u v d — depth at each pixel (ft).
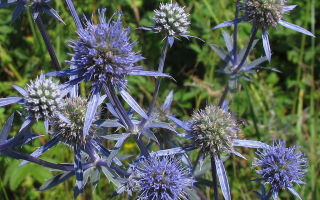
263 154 0.74
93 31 0.67
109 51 0.66
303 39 1.07
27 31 1.02
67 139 0.72
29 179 0.95
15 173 0.88
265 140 1.00
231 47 0.91
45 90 0.67
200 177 0.88
